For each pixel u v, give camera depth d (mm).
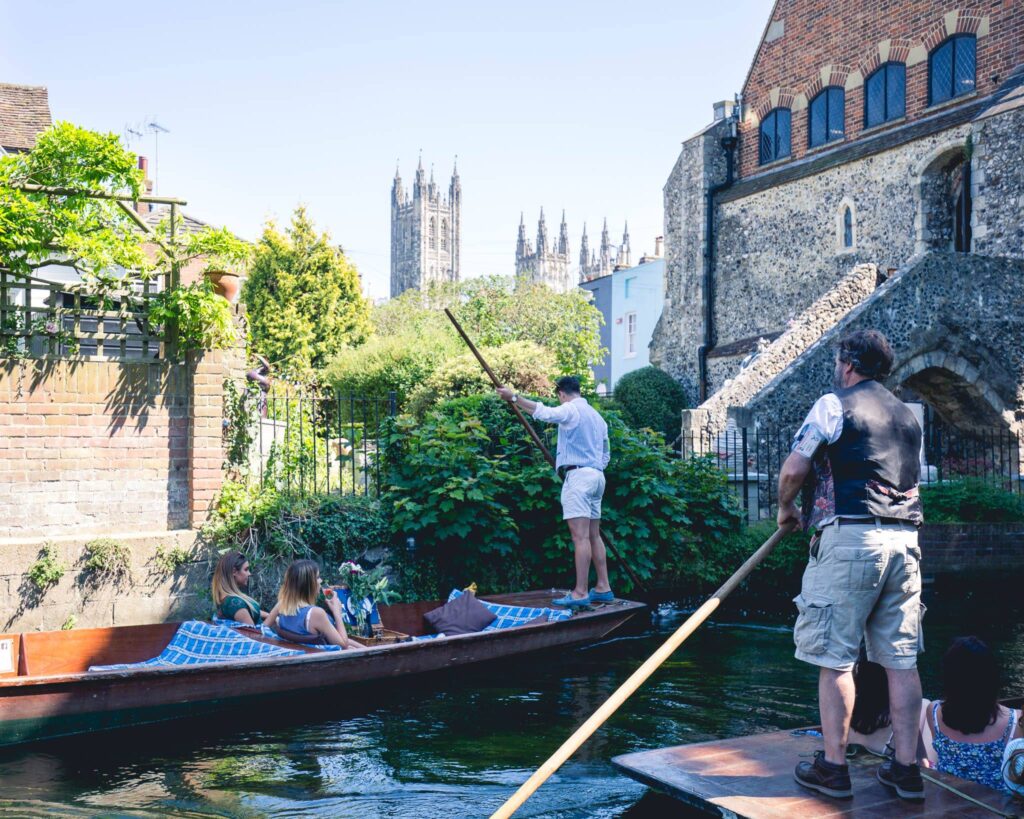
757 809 3863
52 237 8477
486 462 10406
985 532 13789
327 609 7914
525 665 8297
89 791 5242
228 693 6547
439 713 6801
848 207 22594
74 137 8422
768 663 8438
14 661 6688
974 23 20109
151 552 8633
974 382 17797
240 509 9203
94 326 9586
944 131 19922
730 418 15539
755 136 26453
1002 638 9617
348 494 10258
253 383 9977
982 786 4125
